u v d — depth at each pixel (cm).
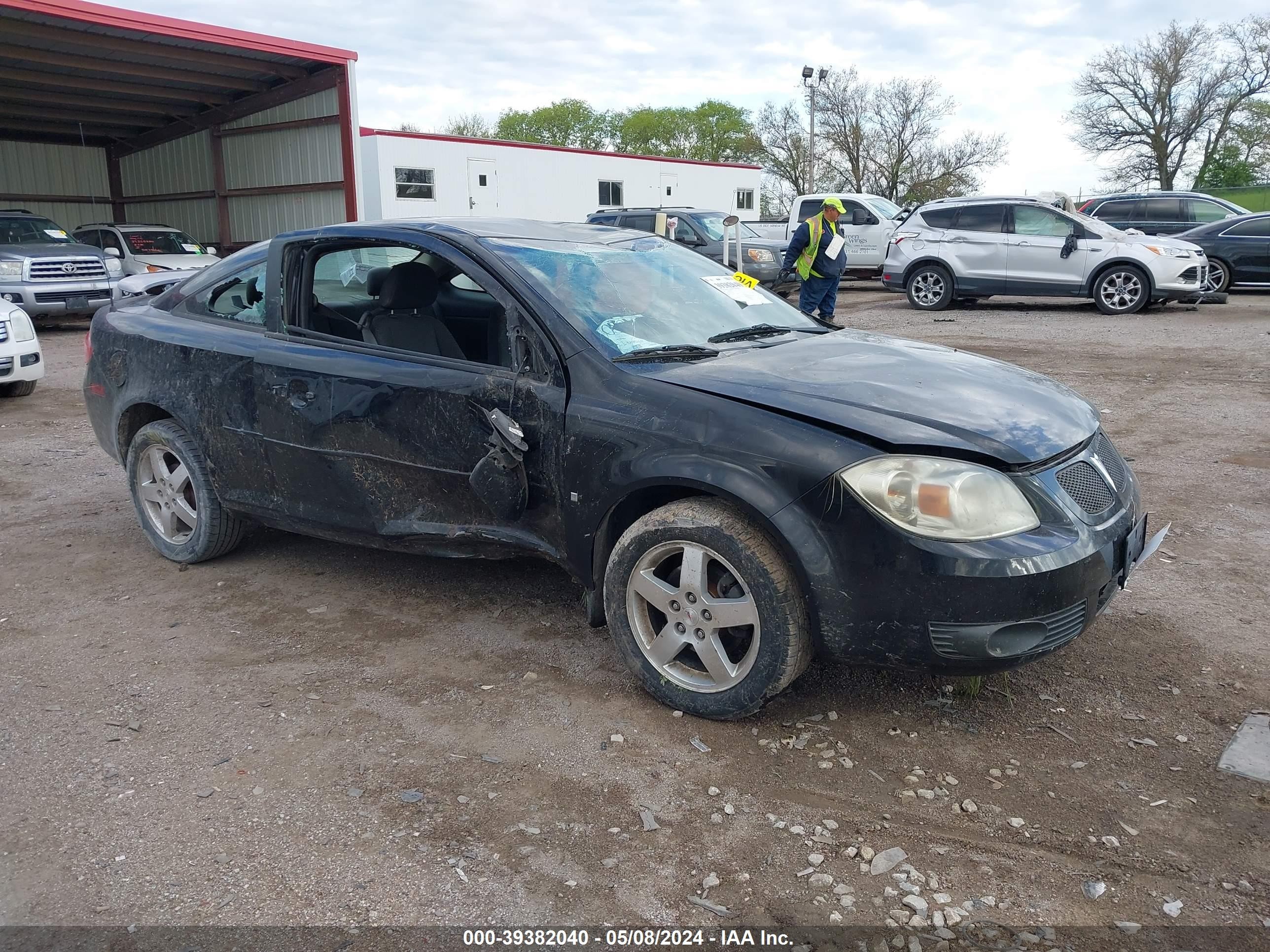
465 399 362
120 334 481
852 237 2119
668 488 328
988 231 1582
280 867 257
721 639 325
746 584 307
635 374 335
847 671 361
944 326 1405
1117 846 262
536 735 320
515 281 365
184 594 444
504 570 468
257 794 289
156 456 474
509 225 423
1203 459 646
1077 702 337
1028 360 1066
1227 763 298
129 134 2550
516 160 2836
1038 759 303
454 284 470
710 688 324
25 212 1678
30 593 446
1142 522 346
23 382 955
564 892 247
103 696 349
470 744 315
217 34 1855
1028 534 288
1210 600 420
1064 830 269
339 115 2084
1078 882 248
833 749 310
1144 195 2055
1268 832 266
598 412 332
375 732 323
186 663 375
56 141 2547
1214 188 4228
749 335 396
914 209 1788
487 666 370
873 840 265
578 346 346
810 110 4150
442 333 449
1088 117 5484
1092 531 302
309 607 427
